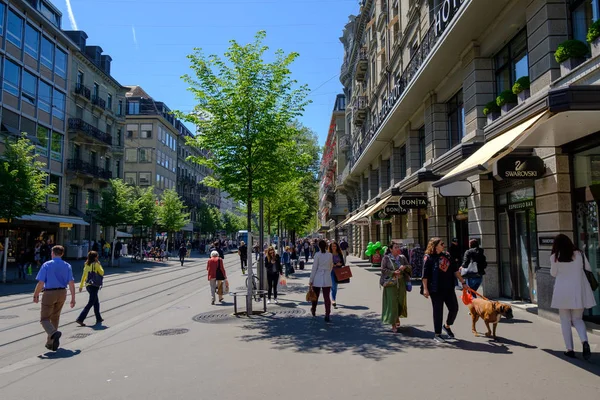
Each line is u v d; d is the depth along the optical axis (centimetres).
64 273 711
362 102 3212
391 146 2342
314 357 609
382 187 2612
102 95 4044
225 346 684
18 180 1909
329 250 1102
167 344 705
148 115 5575
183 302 1225
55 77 3266
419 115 1827
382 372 533
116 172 4344
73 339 780
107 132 4153
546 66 884
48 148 3186
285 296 1323
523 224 1053
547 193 873
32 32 2984
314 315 946
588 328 748
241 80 1059
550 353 610
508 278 1120
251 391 472
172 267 2919
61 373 558
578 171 828
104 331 846
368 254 2530
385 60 2514
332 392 464
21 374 556
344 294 1323
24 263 1994
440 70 1448
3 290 1572
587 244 808
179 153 6675
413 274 1673
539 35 909
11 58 2744
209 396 459
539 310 889
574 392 452
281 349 658
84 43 3859
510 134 754
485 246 1162
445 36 1226
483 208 1170
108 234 4116
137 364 591
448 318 713
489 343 673
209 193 8550
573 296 576
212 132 1070
